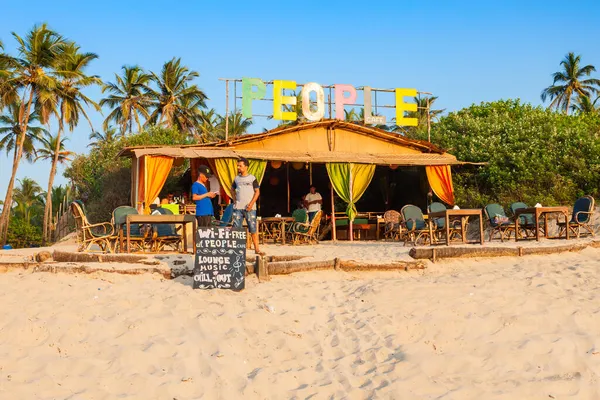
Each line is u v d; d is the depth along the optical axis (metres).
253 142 18.36
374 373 5.34
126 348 5.35
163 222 9.57
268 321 6.28
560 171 19.69
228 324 6.15
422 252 8.95
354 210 17.81
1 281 7.48
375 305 6.90
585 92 43.78
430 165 18.95
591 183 19.02
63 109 33.78
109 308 6.29
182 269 7.74
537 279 8.01
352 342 6.00
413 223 13.31
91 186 30.30
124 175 26.33
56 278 7.55
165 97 43.50
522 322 6.45
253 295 7.04
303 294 7.25
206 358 5.36
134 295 6.78
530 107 23.02
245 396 4.90
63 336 5.58
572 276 8.28
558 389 5.20
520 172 19.56
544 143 20.22
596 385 5.30
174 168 24.75
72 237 22.14
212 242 7.24
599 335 6.30
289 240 15.89
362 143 19.39
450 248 9.11
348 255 10.34
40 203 52.56
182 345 5.52
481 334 6.24
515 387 5.18
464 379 5.33
